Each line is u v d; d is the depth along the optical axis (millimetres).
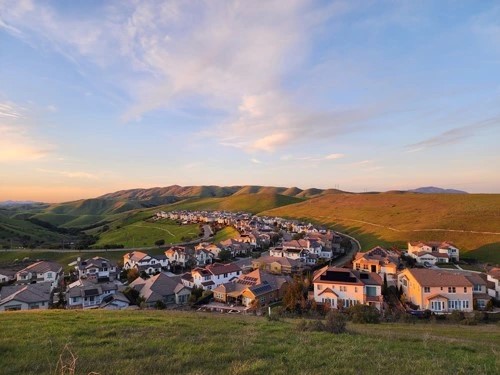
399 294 63312
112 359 12469
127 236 170500
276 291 68062
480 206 155625
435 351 15750
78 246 137125
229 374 11078
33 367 11438
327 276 59688
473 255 99750
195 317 24422
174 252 112750
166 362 12102
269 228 168250
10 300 61812
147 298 67500
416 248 100812
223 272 83875
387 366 12430
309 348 14641
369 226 162500
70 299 67938
